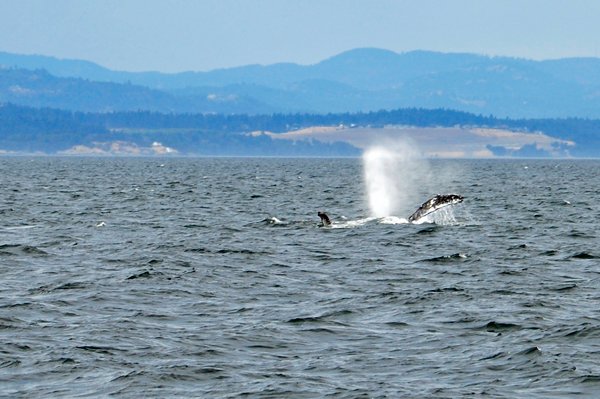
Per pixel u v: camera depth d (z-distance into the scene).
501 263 96.75
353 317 67.44
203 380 50.66
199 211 173.12
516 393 47.97
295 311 69.69
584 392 47.97
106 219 152.50
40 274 88.19
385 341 59.78
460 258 100.00
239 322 65.56
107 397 47.56
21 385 49.62
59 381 50.34
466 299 74.50
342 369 52.88
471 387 49.03
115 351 56.72
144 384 49.66
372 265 95.44
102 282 83.00
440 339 60.19
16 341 59.03
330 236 122.75
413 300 74.00
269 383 49.91
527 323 64.56
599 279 85.38
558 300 74.00
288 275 88.62
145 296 76.19
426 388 48.94
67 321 65.56
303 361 54.75
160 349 57.31
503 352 56.19
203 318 67.00
